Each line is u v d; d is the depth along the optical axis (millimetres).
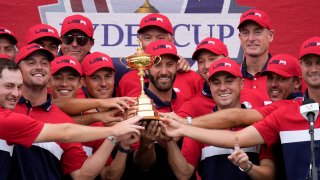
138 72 26172
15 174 23484
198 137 23688
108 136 23109
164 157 24625
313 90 23781
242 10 29156
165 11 29109
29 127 22922
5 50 26688
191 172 24406
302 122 23656
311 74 23656
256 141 23859
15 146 23531
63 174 24078
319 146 23406
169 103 25516
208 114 24422
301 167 23484
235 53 29062
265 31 27125
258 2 29281
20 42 29172
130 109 24109
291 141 23656
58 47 27875
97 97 25781
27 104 24062
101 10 29141
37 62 24062
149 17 27094
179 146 25047
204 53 26078
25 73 24031
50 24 29156
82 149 24281
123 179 24594
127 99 24625
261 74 25828
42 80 24047
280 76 25500
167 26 27016
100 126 25016
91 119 24703
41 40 26594
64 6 29156
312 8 29328
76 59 26953
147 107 23703
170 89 25625
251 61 27219
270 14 29281
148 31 26938
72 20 27219
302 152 23547
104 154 23703
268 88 25750
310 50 23641
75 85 25344
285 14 29266
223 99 24594
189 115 25391
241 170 24156
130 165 24625
